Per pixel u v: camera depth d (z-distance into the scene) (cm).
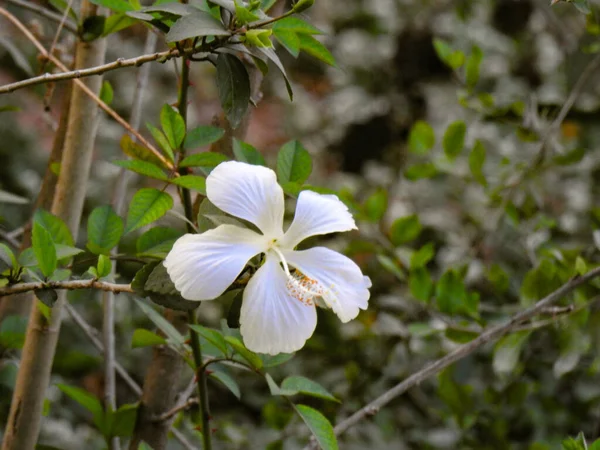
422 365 176
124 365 222
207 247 102
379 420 173
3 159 279
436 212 234
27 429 124
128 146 120
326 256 104
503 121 169
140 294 106
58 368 188
